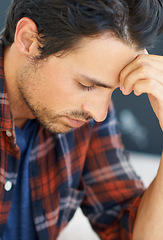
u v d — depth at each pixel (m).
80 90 1.03
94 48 0.95
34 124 1.29
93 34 0.93
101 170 1.44
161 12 0.98
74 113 1.08
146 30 0.96
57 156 1.36
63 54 0.98
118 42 0.95
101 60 0.97
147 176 2.90
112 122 1.47
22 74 1.11
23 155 1.29
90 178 1.46
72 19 0.92
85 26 0.91
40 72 1.06
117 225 1.38
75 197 1.41
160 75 1.04
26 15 1.04
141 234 1.24
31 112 1.15
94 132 1.44
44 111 1.11
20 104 1.19
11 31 1.12
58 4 0.94
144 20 0.94
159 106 1.09
